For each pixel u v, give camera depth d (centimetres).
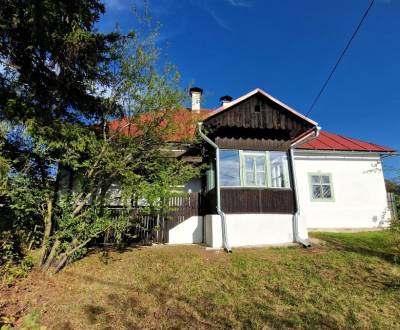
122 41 853
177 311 530
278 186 1084
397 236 794
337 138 1614
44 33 696
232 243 988
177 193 882
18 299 572
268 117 1111
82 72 814
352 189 1426
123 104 877
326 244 986
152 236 1074
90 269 752
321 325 479
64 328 477
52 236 729
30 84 779
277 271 717
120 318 507
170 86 875
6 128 692
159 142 920
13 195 675
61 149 729
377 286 624
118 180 844
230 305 551
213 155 1109
